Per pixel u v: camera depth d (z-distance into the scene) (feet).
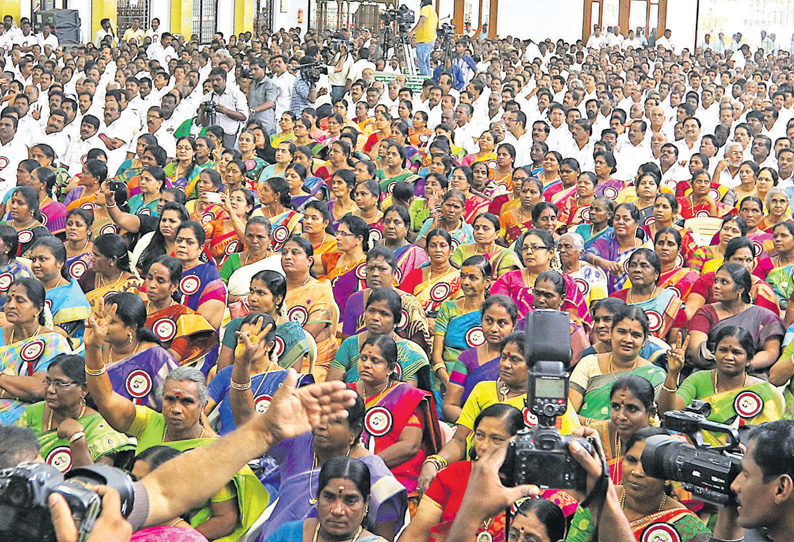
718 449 9.30
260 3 107.04
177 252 23.00
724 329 16.92
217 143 41.55
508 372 16.38
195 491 7.35
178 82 56.65
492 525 13.38
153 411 16.28
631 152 46.80
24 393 18.03
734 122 57.93
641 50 101.76
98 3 98.68
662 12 116.37
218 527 14.33
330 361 22.48
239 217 29.60
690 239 27.84
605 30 114.11
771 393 16.80
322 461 14.83
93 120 43.65
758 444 8.44
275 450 15.14
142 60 70.08
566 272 24.63
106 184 28.40
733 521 9.46
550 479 8.65
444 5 111.86
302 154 37.04
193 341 20.84
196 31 102.68
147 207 32.07
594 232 28.45
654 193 32.50
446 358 21.99
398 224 26.50
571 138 48.47
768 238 27.66
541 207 28.37
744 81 75.51
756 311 20.94
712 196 35.63
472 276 22.02
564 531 12.38
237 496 14.49
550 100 59.16
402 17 81.87
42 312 19.07
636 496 13.15
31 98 52.06
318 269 26.58
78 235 25.46
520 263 25.57
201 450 7.50
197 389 15.42
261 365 17.66
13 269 22.45
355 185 32.53
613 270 25.31
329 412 7.51
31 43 88.69
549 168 37.55
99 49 81.61
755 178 36.32
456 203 28.50
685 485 9.23
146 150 36.88
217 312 22.66
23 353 18.49
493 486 8.44
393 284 23.76
